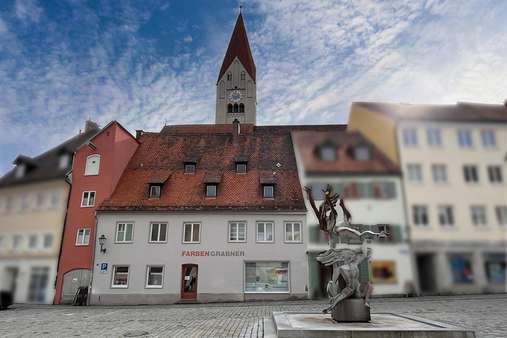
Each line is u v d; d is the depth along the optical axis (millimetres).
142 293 22109
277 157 27359
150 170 26516
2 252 22422
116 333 9773
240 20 61031
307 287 21750
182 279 22312
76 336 9516
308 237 22438
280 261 22281
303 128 36062
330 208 8523
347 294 8141
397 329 6891
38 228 23344
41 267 22641
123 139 26531
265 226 22969
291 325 7586
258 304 18953
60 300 22516
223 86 57625
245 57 58438
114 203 23938
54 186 24203
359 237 8133
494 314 10383
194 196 24344
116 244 22922
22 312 17016
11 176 23922
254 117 56906
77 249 23453
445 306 12562
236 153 28109
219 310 15852
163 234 23094
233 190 24641
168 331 9844
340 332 6902
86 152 25281
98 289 22188
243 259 22375
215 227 22953
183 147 29062
